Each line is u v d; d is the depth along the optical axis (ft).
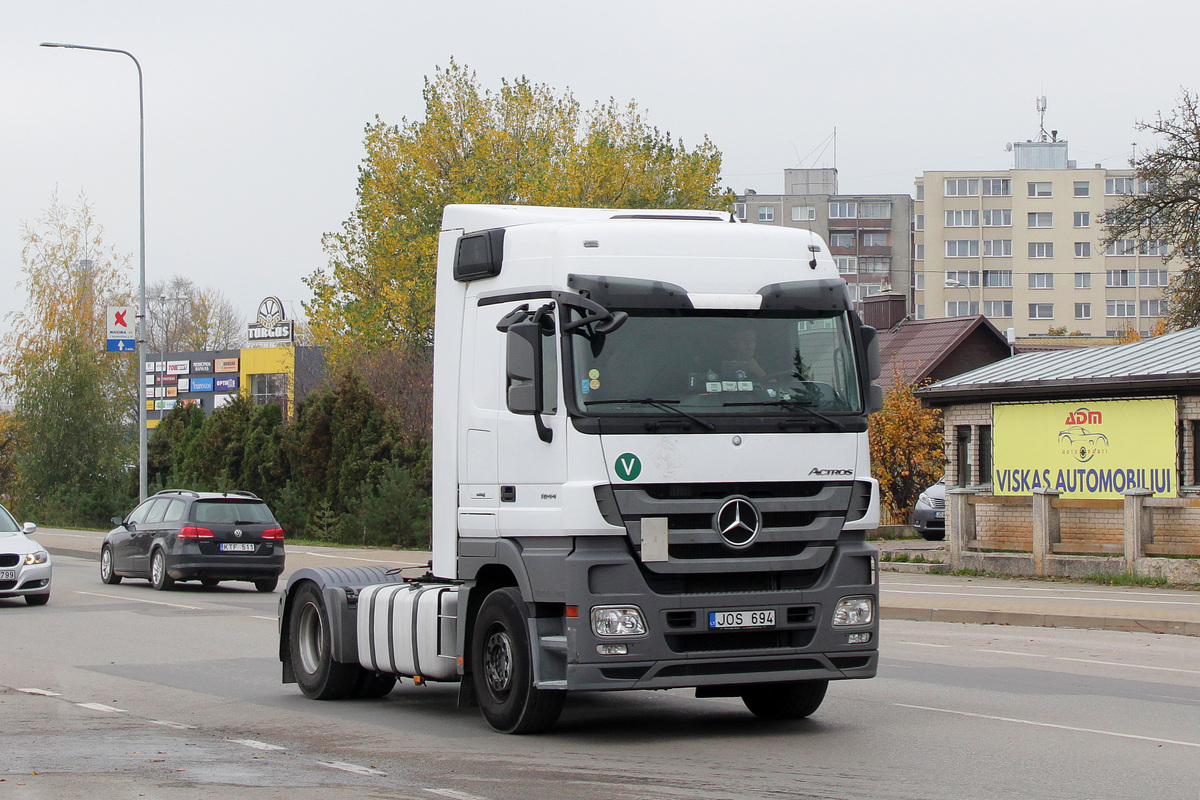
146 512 104.12
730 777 32.81
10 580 84.17
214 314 531.91
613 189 197.67
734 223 40.68
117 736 39.50
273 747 37.63
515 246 39.09
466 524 40.16
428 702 47.29
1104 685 49.80
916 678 51.83
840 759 35.17
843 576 38.04
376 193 202.28
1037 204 527.81
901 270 531.09
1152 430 99.14
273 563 99.60
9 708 45.14
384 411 173.58
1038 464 107.24
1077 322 526.57
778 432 37.50
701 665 36.55
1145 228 205.05
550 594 36.68
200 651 62.18
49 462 227.20
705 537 36.63
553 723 38.42
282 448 185.06
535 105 212.02
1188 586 92.02
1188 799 30.17
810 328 38.78
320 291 204.95
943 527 136.77
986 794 30.71
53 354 233.96
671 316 37.50
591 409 36.27
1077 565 98.89
